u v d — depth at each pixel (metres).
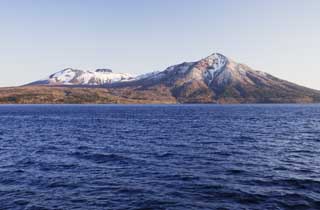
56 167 33.12
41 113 173.88
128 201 21.80
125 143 53.28
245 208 20.22
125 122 107.88
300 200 21.61
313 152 42.44
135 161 36.34
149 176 28.84
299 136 62.47
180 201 21.66
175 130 77.06
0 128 84.81
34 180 27.67
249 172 30.14
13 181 27.34
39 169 32.19
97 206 20.91
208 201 21.59
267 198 22.06
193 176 28.64
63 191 24.27
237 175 28.97
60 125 95.50
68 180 27.59
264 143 52.12
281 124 95.38
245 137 60.91
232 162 35.31
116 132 72.94
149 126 90.50
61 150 45.47
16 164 34.91
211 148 46.59
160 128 83.44
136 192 23.81
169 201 21.67
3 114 161.38
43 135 67.00
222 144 51.06
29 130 79.00
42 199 22.39
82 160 37.19
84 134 68.75
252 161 35.88
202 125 93.19
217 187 24.86
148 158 38.31
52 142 55.16
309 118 125.44
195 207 20.48
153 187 25.09
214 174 29.42
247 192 23.48
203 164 34.25
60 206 20.95
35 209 20.45
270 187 24.81
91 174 29.81
